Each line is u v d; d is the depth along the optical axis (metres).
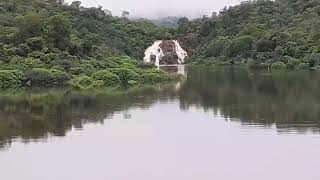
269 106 40.34
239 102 43.41
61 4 118.69
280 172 22.47
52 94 51.03
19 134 30.34
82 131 31.14
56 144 27.78
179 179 21.84
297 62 98.31
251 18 143.25
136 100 45.59
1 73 58.97
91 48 78.69
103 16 130.75
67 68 66.94
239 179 21.69
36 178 22.19
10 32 74.62
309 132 29.72
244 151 25.88
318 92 49.84
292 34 112.31
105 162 24.36
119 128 31.97
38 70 60.69
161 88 57.47
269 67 102.81
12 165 23.97
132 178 22.08
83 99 46.50
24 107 41.16
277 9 147.12
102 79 63.03
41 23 73.38
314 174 22.11
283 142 27.45
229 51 121.12
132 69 70.25
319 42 101.94
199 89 55.88
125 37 124.00
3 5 98.00
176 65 125.00
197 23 162.12
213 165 23.69
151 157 25.17
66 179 22.03
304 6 143.12
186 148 26.73
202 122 33.75
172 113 37.62
